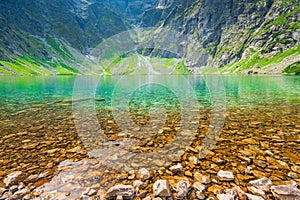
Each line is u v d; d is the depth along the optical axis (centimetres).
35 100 2416
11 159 761
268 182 582
